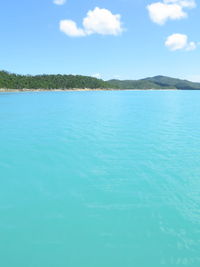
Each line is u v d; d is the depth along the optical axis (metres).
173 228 5.39
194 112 28.05
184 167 9.16
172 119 22.23
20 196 6.97
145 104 40.38
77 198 6.80
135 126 18.50
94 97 63.41
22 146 12.46
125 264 4.38
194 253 4.61
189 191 7.16
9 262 4.46
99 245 4.87
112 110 30.23
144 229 5.34
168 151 11.38
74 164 9.62
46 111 28.67
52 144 12.83
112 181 7.93
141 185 7.59
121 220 5.71
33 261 4.47
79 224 5.58
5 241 5.02
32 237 5.13
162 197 6.80
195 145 12.52
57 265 4.39
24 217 5.89
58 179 8.16
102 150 11.59
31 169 9.12
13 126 18.48
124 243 4.92
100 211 6.11
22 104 38.75
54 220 5.75
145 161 9.91
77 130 16.84
